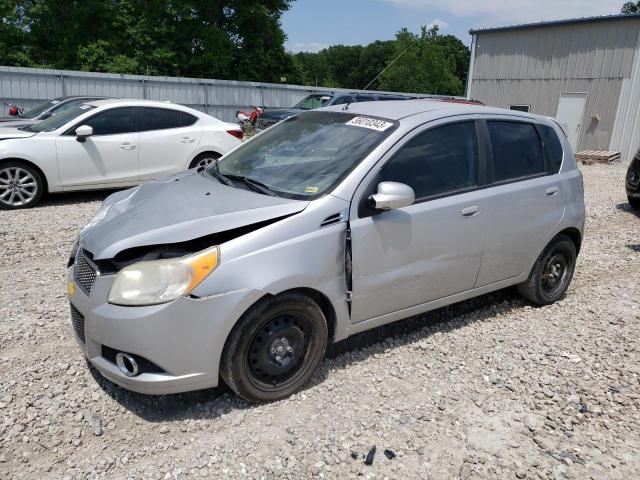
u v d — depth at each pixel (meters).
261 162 3.89
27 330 3.94
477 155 4.00
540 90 21.22
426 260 3.70
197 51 34.25
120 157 8.32
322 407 3.19
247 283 2.90
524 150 4.38
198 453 2.78
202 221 3.03
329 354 3.81
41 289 4.73
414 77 43.34
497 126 4.20
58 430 2.90
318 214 3.19
